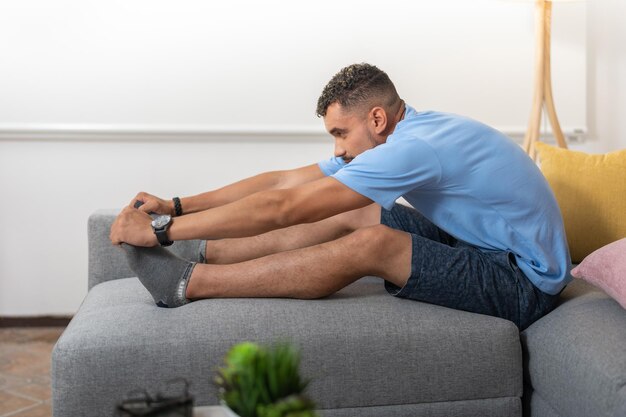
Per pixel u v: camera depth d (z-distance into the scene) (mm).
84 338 1716
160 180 3242
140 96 3180
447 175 1874
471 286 1878
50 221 3234
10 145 3186
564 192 2404
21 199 3215
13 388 2607
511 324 1845
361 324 1782
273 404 961
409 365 1774
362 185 1832
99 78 3158
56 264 3260
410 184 1846
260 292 1894
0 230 3225
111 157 3219
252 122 3227
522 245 1950
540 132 3326
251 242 2230
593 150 3414
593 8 3348
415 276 1875
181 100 3193
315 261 1879
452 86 3287
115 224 1906
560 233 1973
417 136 1878
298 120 3240
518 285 1912
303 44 3213
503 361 1801
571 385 1635
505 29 3281
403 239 1896
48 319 3287
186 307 1851
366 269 1884
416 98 3283
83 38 3137
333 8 3211
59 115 3162
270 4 3186
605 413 1497
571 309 1872
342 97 1992
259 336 1736
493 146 1922
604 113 3396
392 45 3248
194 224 1864
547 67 3002
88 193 3229
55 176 3213
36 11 3115
